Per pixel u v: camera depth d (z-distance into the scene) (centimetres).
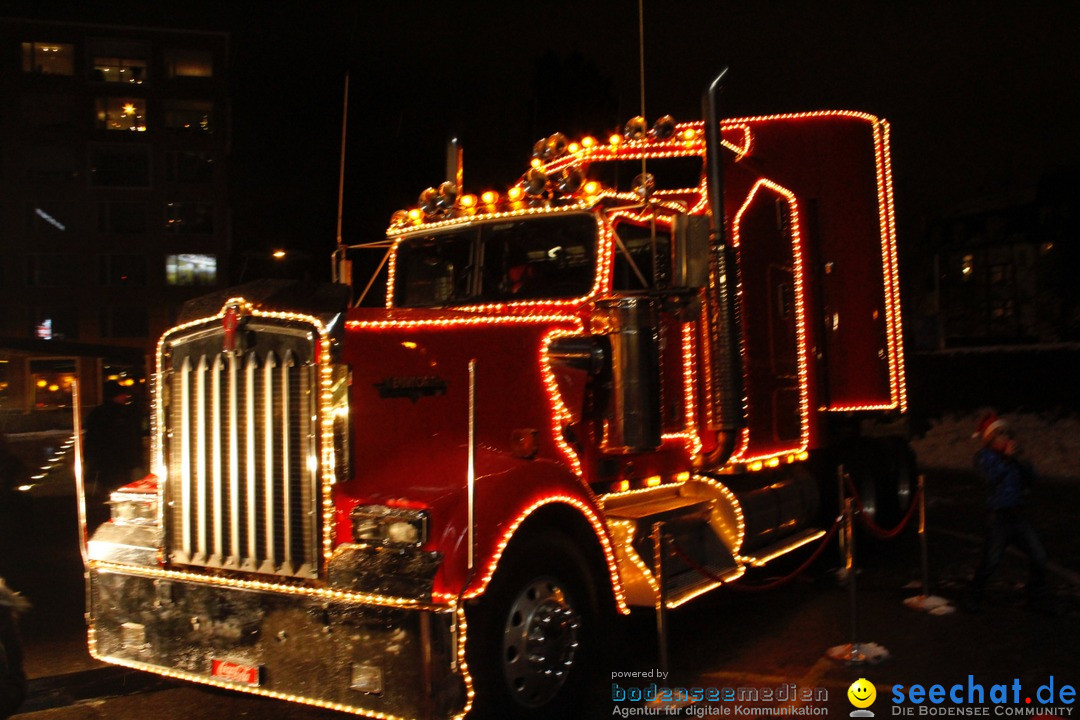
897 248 911
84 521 500
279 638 421
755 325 699
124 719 511
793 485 760
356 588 402
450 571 395
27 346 1812
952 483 1612
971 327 3431
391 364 461
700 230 531
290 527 431
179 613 457
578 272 576
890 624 675
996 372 2372
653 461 587
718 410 594
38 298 4619
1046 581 806
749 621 690
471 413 412
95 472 971
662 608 514
